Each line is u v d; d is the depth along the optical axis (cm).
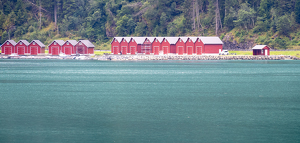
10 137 7431
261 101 11119
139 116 9125
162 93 12712
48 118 8919
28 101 11138
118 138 7375
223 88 14012
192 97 11869
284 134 7612
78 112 9569
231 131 7825
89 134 7638
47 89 13788
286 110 9794
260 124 8350
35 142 7150
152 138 7381
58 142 7144
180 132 7762
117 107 10181
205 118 8906
